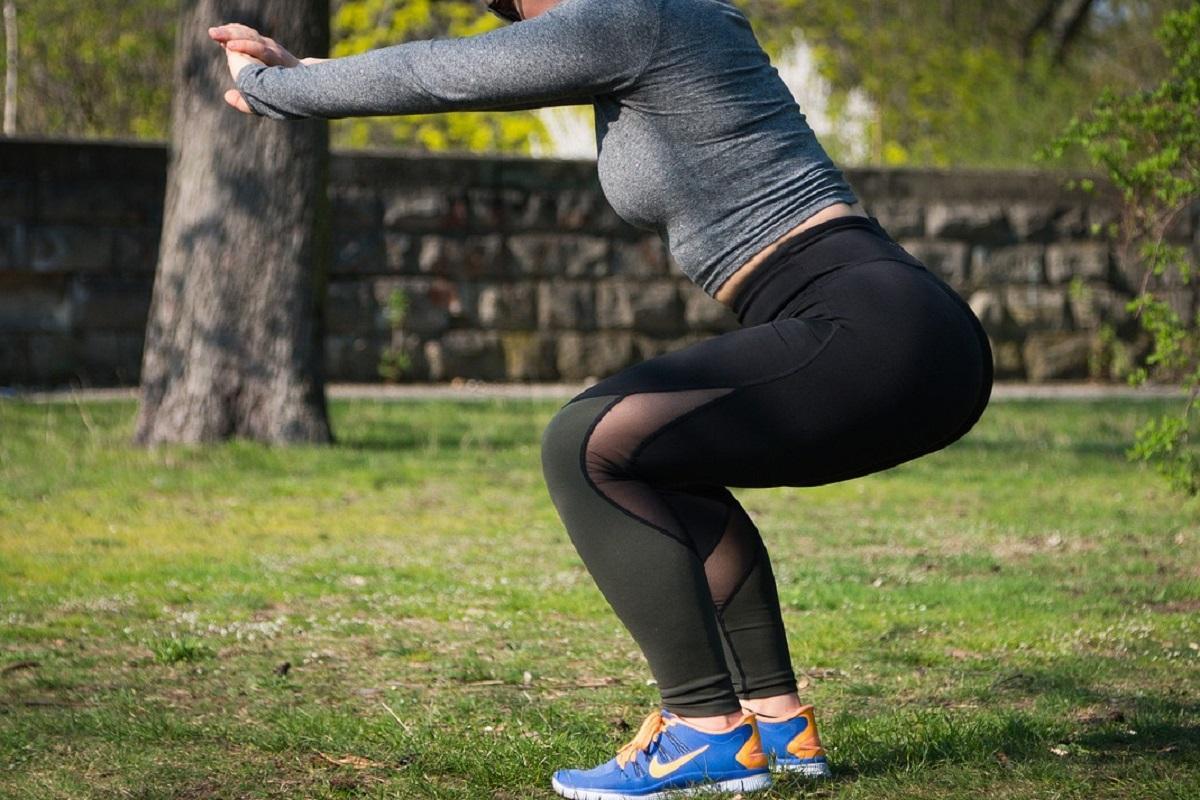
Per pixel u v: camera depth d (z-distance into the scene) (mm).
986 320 17609
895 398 3113
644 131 3215
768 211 3201
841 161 21609
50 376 15469
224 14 10609
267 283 10836
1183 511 8977
